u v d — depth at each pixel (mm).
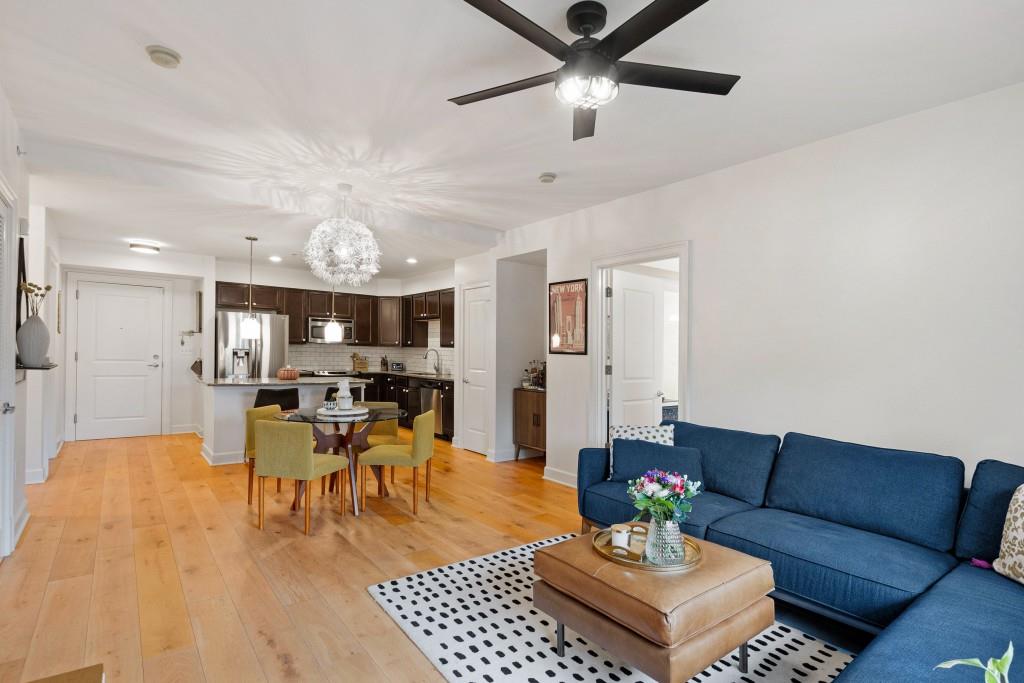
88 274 6398
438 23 2041
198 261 6582
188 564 2898
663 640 1664
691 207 3822
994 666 719
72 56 2289
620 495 2994
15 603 2439
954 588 1870
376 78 2463
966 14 1969
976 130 2584
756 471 2951
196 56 2283
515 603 2535
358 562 2977
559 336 4898
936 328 2691
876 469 2520
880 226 2889
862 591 2018
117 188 3703
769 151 3320
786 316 3270
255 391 5496
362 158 3469
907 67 2344
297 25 2059
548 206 4594
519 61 2314
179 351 6992
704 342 3705
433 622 2350
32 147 3242
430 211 4801
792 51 2223
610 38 1756
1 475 2902
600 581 1899
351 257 4055
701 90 2029
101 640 2158
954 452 2629
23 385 3424
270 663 2035
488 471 5262
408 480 4844
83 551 3035
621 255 4328
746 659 2012
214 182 3881
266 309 7426
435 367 7992
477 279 6211
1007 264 2486
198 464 5238
